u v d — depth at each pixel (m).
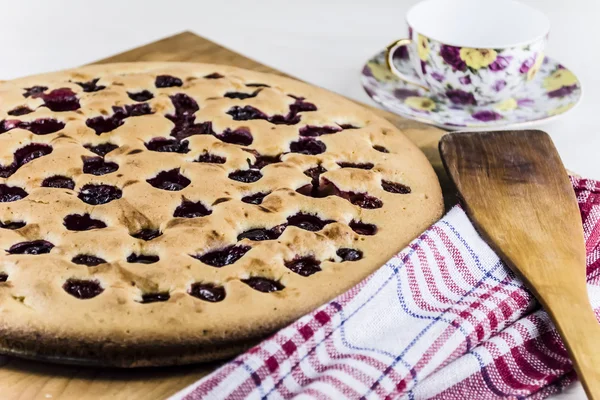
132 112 0.93
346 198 0.87
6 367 0.78
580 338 0.78
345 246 0.83
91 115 0.92
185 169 0.87
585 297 0.80
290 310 0.79
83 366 0.79
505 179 0.88
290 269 0.82
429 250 0.82
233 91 0.96
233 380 0.76
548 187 0.87
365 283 0.80
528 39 1.04
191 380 0.78
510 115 1.01
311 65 1.13
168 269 0.81
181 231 0.83
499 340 0.79
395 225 0.85
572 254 0.83
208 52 1.07
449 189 0.91
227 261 0.82
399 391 0.77
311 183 0.87
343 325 0.78
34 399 0.77
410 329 0.79
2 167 0.88
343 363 0.77
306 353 0.77
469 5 1.06
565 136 1.02
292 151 0.91
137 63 0.99
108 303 0.79
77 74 0.97
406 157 0.90
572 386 0.80
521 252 0.83
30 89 0.95
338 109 0.94
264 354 0.77
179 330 0.78
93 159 0.88
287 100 0.95
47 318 0.78
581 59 1.13
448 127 0.98
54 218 0.83
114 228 0.83
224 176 0.87
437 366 0.78
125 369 0.79
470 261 0.83
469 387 0.78
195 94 0.94
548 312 0.80
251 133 0.91
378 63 1.06
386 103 1.00
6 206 0.84
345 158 0.90
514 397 0.78
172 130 0.91
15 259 0.81
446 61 1.00
